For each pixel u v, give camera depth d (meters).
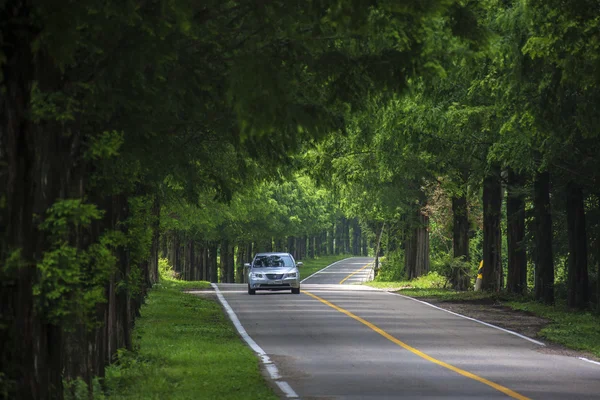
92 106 30.09
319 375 46.22
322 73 32.62
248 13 29.91
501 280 129.50
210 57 33.53
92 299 26.89
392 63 32.16
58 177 26.70
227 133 41.91
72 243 33.09
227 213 165.62
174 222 143.50
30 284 25.19
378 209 149.62
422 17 26.97
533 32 53.16
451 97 84.06
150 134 37.31
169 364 50.28
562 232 121.38
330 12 26.00
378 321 81.88
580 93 60.72
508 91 60.88
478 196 155.62
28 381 25.27
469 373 47.66
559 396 39.59
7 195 24.78
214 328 73.44
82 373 36.69
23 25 23.97
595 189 93.94
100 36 27.66
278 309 95.81
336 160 111.19
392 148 106.75
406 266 198.75
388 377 45.56
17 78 24.70
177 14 26.39
